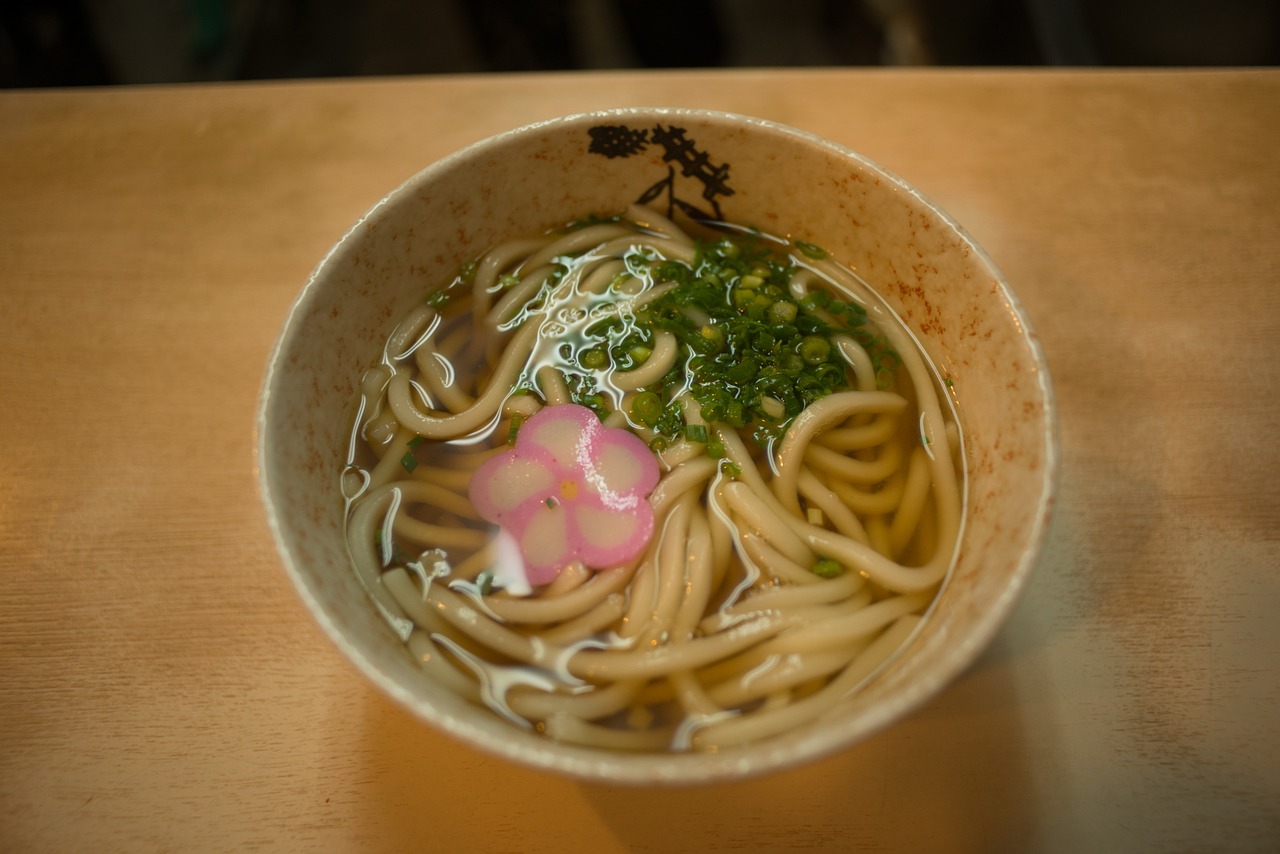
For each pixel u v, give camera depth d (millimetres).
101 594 210
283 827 183
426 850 181
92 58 436
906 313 213
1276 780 186
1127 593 206
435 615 190
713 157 217
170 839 182
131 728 193
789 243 230
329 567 168
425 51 509
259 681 198
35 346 246
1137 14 407
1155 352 240
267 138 286
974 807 184
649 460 207
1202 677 196
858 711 142
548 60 491
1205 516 216
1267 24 390
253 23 512
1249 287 250
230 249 262
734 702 185
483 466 206
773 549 202
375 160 280
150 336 248
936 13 461
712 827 182
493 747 138
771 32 519
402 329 215
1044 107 287
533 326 226
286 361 177
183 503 222
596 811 184
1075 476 221
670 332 223
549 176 219
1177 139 280
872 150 276
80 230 267
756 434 213
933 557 198
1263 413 230
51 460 229
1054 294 249
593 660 187
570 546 197
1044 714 193
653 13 450
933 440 203
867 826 183
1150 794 185
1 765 189
